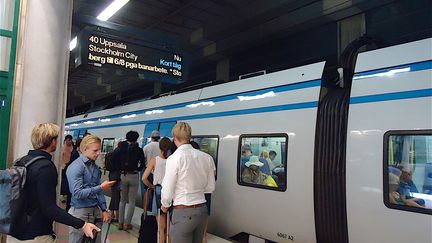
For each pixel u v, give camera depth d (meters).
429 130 3.61
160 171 4.86
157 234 4.77
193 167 3.42
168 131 7.85
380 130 4.00
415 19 8.55
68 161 5.90
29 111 3.42
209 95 6.75
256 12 10.52
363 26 9.45
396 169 3.81
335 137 4.46
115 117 11.30
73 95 29.80
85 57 6.00
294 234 4.80
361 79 4.32
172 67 7.07
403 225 3.72
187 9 11.12
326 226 4.42
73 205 3.47
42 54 3.52
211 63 16.30
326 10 9.45
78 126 14.92
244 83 6.00
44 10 3.54
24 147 3.36
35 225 2.39
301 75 5.07
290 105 5.05
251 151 5.51
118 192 6.53
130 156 6.39
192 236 3.46
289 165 4.88
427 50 3.81
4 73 3.31
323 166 4.50
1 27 3.34
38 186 2.36
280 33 11.17
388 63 4.11
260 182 5.29
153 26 12.65
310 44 11.30
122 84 23.05
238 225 5.67
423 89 3.75
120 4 8.16
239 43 12.48
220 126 6.23
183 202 3.37
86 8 10.23
